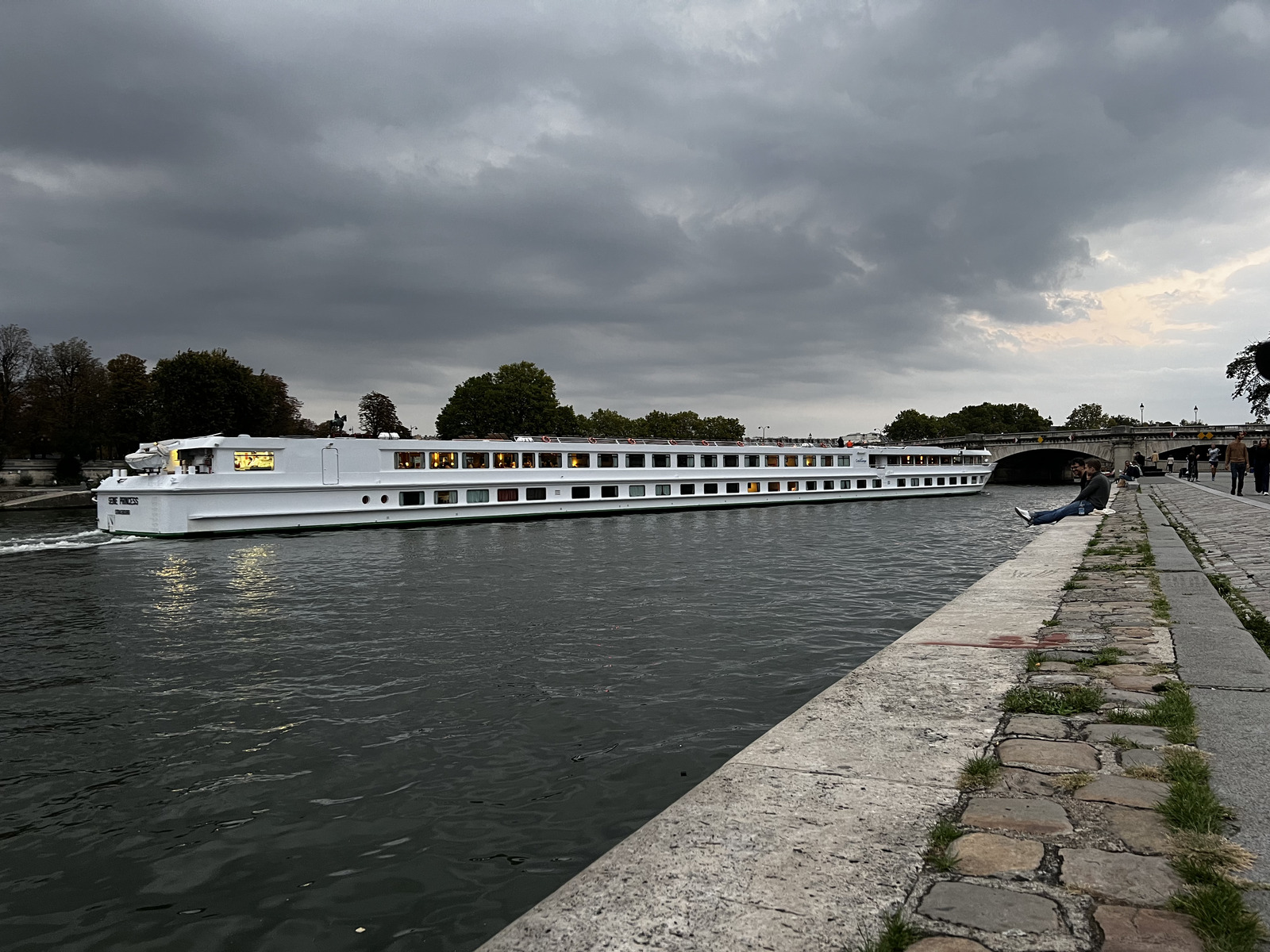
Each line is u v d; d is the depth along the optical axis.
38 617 20.84
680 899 3.37
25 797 9.67
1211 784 4.06
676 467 56.03
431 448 45.66
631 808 8.89
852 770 4.66
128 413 93.19
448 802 9.16
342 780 9.89
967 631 8.53
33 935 6.94
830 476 65.06
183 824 8.90
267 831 8.66
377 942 6.66
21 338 94.00
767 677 13.70
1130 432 96.12
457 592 23.05
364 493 43.31
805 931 3.07
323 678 14.44
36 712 12.90
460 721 11.83
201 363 77.62
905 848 3.67
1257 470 32.81
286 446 40.97
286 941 6.74
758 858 3.67
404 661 15.38
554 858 7.90
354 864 7.91
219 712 12.73
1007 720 5.43
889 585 23.42
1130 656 6.98
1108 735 4.99
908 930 2.98
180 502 38.38
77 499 74.81
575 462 51.31
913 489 71.44
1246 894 3.03
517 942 3.16
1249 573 11.98
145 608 21.89
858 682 6.56
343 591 23.64
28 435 91.88
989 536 38.19
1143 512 26.84
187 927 6.98
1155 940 2.82
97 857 8.23
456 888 7.43
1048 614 9.30
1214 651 7.02
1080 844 3.57
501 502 47.88
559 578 25.31
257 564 29.91
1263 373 5.43
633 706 12.26
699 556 30.78
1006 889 3.24
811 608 19.77
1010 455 103.69
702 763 10.02
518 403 94.69
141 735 11.75
